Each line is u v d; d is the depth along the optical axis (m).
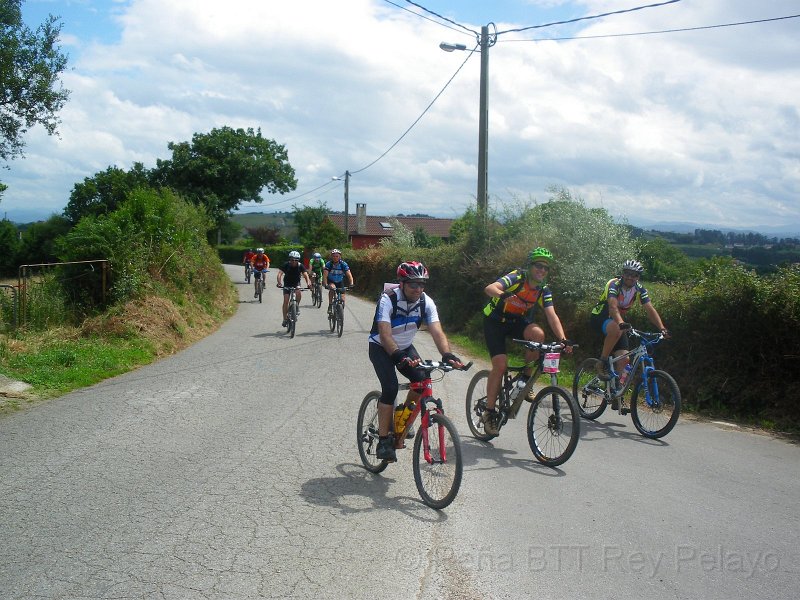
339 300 14.50
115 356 10.15
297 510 4.56
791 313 7.27
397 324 5.12
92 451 5.78
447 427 4.55
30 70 20.95
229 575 3.59
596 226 12.64
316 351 12.03
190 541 4.01
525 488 5.12
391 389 5.05
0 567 3.62
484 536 4.21
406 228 30.39
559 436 5.62
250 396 8.17
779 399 7.44
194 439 6.23
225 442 6.15
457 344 14.42
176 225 17.36
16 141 21.64
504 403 6.19
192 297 16.42
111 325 11.46
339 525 4.32
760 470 5.66
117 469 5.32
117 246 13.22
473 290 16.11
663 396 6.67
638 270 7.11
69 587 3.42
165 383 8.87
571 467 5.69
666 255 14.12
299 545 4.00
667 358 8.81
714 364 8.19
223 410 7.41
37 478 5.07
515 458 5.95
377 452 5.12
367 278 30.66
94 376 9.07
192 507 4.55
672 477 5.44
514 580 3.64
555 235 13.27
